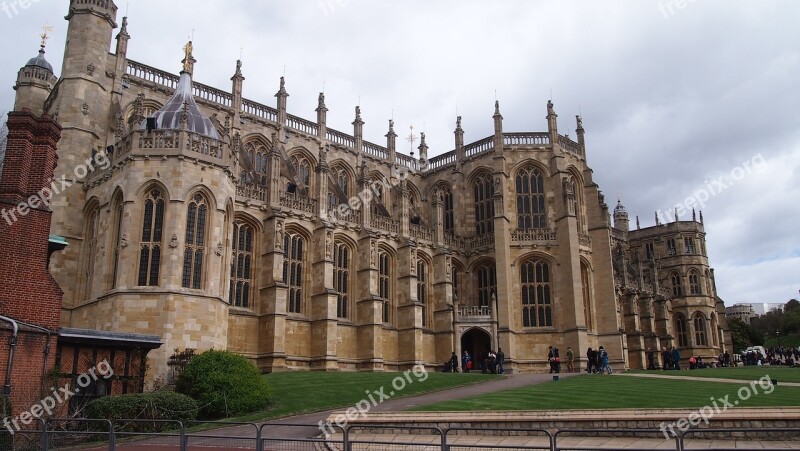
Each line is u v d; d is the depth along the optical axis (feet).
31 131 90.89
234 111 193.57
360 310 190.90
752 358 267.18
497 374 164.45
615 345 212.64
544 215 223.30
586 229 227.40
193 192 133.39
